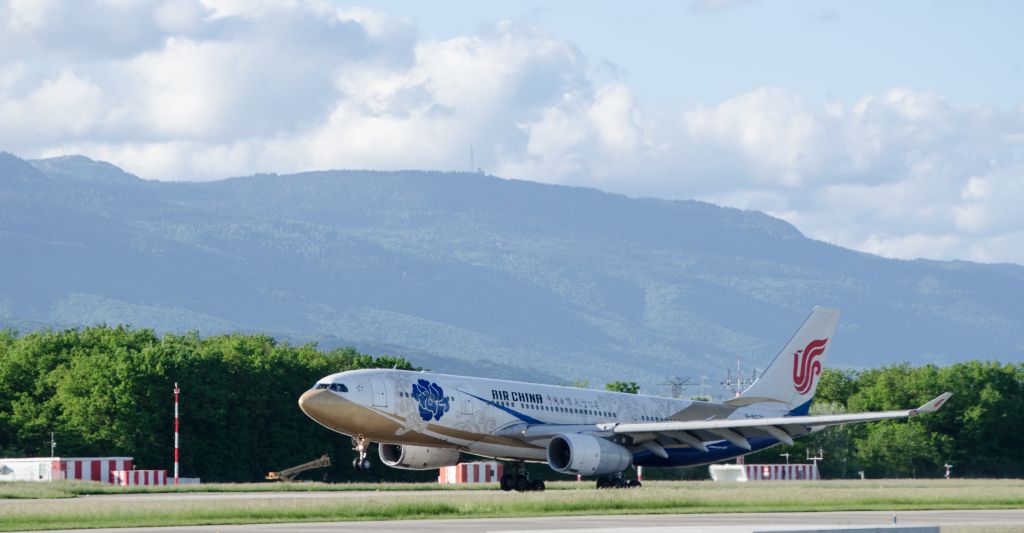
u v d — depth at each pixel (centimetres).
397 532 7438
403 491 13350
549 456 12375
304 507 9025
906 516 9406
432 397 12000
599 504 9844
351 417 11569
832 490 13000
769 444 14138
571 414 13012
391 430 11781
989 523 8600
